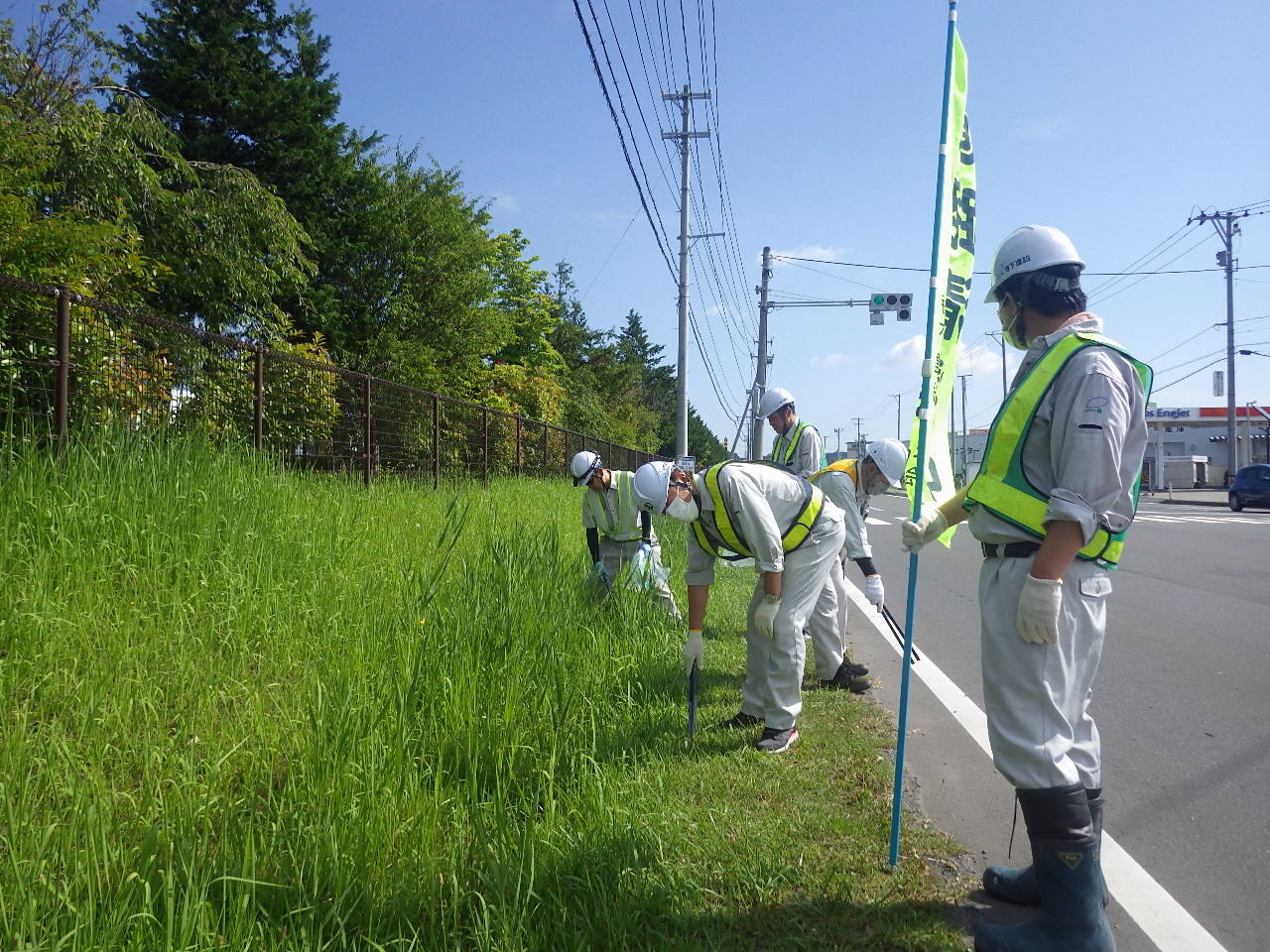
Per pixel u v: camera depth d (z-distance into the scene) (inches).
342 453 365.4
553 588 189.5
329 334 704.4
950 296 112.8
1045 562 82.8
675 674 190.5
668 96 872.3
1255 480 1070.4
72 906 77.0
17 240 266.8
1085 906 85.0
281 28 743.7
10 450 172.9
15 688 120.6
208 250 446.6
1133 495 88.0
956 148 114.9
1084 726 93.4
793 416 265.4
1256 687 199.6
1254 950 92.3
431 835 101.0
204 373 273.6
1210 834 121.6
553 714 137.9
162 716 124.0
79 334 218.5
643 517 252.1
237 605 160.4
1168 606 313.0
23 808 91.0
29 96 394.3
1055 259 92.6
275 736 119.3
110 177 383.6
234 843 93.6
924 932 91.2
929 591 356.8
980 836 118.0
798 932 91.7
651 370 3115.2
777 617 150.1
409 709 128.3
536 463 683.4
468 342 786.8
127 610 149.1
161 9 698.8
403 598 172.7
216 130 701.9
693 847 107.6
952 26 111.6
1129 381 86.5
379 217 741.9
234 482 219.6
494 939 85.3
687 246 868.6
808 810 121.9
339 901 86.0
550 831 104.5
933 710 178.1
